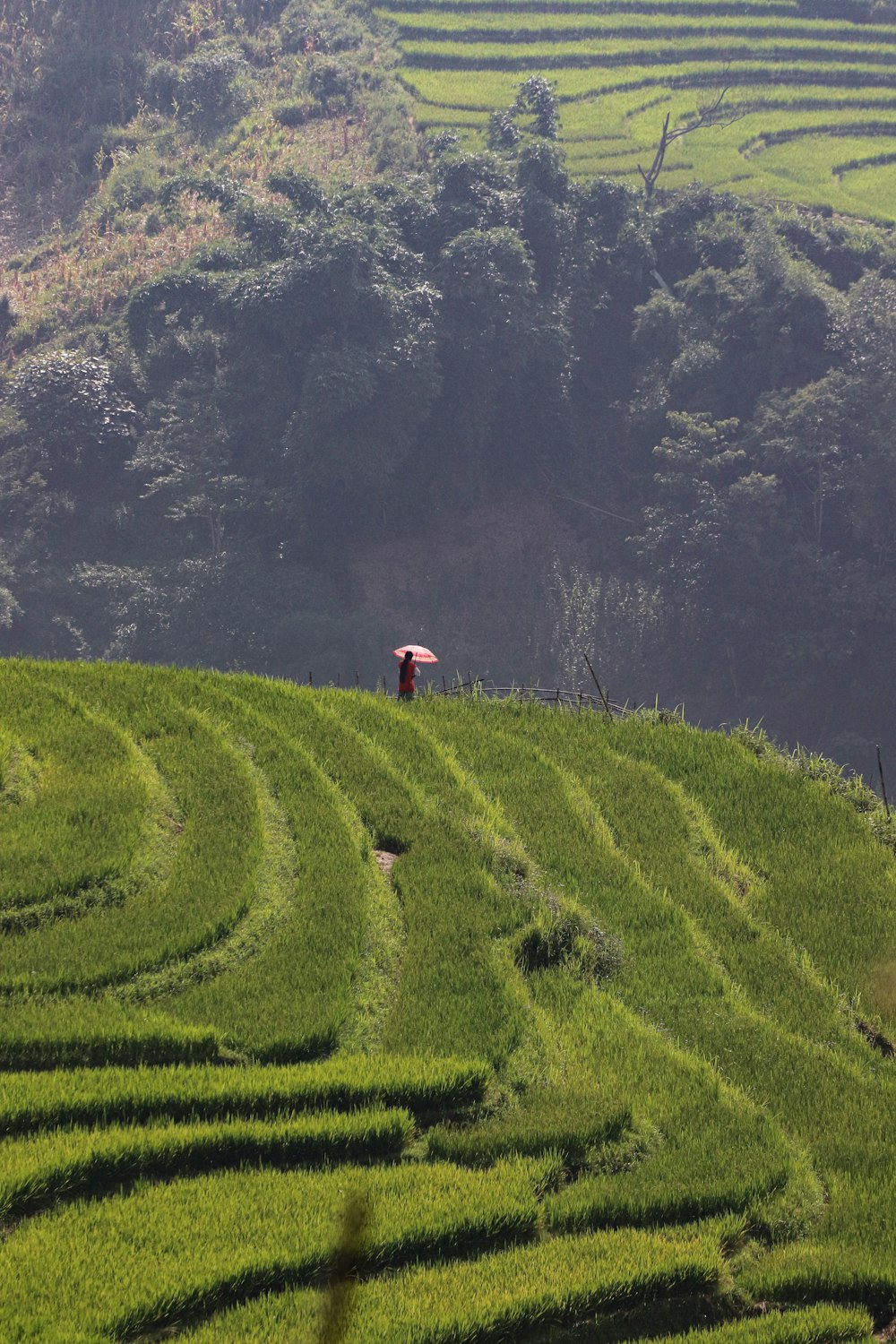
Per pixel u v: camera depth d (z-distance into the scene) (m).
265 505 106.88
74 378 111.19
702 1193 23.66
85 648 102.31
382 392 104.75
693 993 30.12
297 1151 23.84
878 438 104.94
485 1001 28.20
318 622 102.38
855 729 104.62
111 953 27.92
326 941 29.28
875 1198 24.14
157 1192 22.22
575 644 107.62
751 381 115.44
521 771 38.47
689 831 36.66
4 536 107.50
